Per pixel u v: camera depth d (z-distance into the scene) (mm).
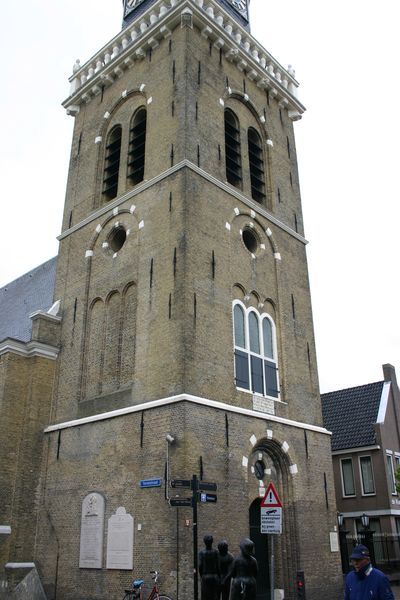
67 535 17625
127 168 22609
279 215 23625
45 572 17750
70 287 22109
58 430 19469
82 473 18000
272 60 26625
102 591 15930
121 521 16172
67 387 20125
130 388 17828
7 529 18281
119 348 19156
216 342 17859
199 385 16672
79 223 23094
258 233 21828
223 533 15609
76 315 21188
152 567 14898
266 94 26094
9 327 25312
